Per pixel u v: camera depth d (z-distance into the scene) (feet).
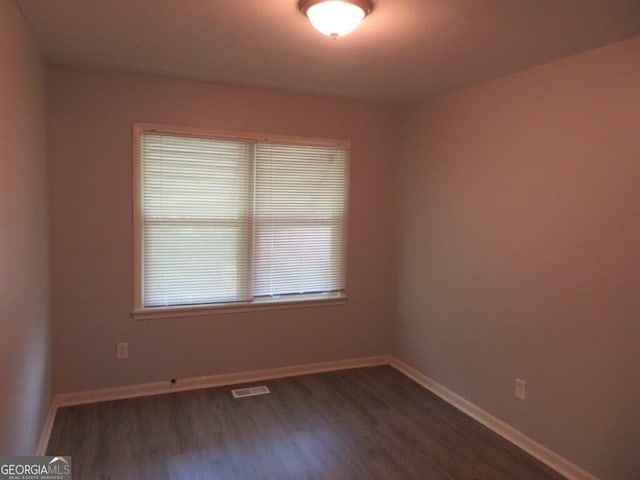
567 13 6.57
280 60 9.19
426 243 12.26
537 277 8.95
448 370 11.46
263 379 12.41
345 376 12.81
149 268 11.09
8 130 6.14
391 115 13.34
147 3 6.63
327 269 13.00
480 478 8.16
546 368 8.80
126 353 11.02
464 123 10.85
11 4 6.35
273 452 8.82
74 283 10.44
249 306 12.10
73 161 10.22
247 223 11.91
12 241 6.31
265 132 11.84
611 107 7.58
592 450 7.96
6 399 5.95
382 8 6.55
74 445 8.83
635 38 7.25
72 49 8.82
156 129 10.76
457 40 7.79
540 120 8.86
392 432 9.74
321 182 12.68
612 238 7.58
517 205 9.38
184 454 8.64
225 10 6.82
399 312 13.52
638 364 7.25
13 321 6.35
